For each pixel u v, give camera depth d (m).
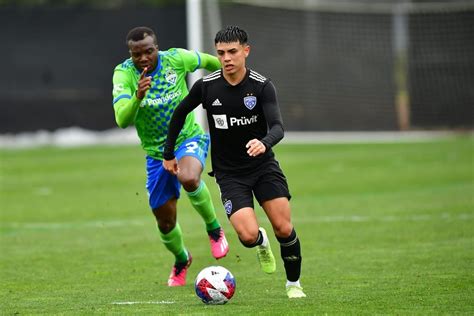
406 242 39.94
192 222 50.09
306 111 107.25
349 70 107.69
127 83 30.80
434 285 29.34
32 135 107.12
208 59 32.69
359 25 108.00
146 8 106.94
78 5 129.62
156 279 33.47
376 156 84.50
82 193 64.62
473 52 106.06
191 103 27.69
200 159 30.97
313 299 27.30
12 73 106.56
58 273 34.91
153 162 32.00
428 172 70.69
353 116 107.50
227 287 26.59
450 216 47.59
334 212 51.53
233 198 26.78
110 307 26.86
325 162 80.75
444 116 106.69
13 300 28.94
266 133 27.55
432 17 107.25
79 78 107.44
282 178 27.30
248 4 105.56
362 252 37.69
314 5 107.44
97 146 102.62
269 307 25.88
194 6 87.19
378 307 25.61
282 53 106.81
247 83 26.97
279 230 26.83
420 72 107.31
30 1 130.25
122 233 46.44
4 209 56.97
